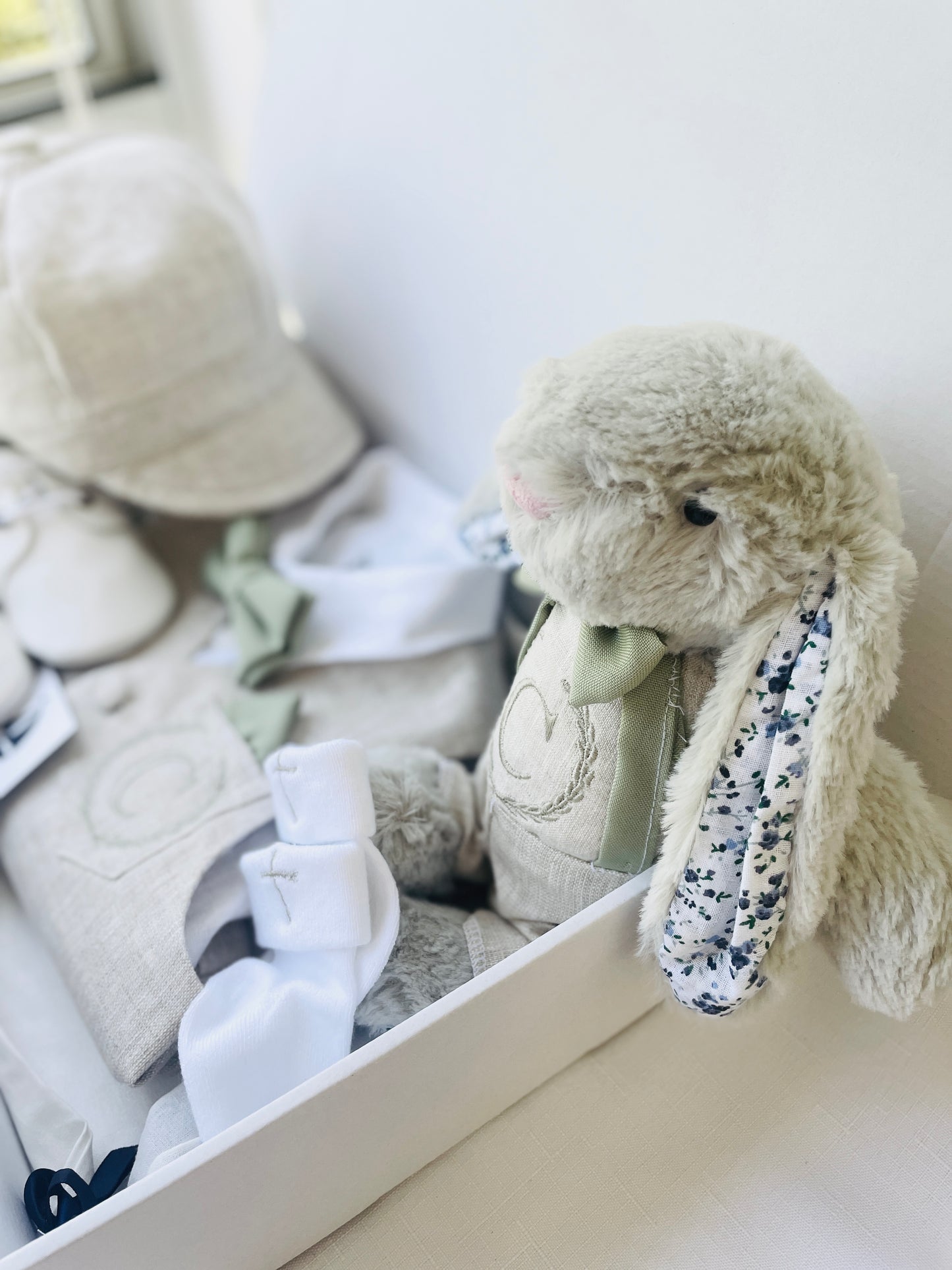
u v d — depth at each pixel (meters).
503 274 0.77
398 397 0.99
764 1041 0.59
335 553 0.92
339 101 0.89
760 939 0.48
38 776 0.72
